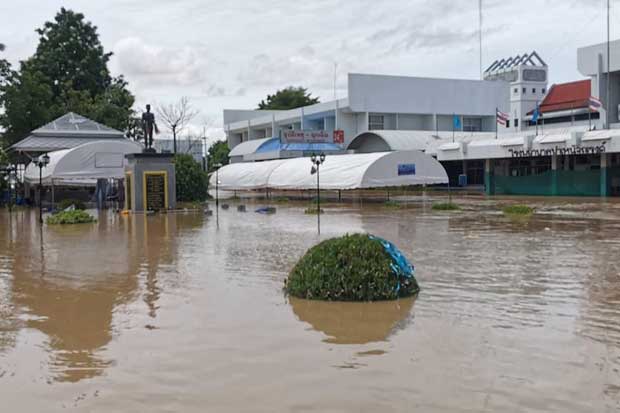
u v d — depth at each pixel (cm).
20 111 4516
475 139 4969
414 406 453
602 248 1338
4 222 2364
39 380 528
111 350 608
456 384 496
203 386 503
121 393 492
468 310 751
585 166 4197
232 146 8138
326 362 556
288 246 1433
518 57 7356
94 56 5669
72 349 616
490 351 583
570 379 506
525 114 7256
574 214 2434
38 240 1666
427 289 879
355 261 815
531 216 2339
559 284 919
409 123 6338
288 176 3956
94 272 1093
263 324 692
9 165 4322
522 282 936
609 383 496
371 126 6150
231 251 1351
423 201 3588
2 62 4509
